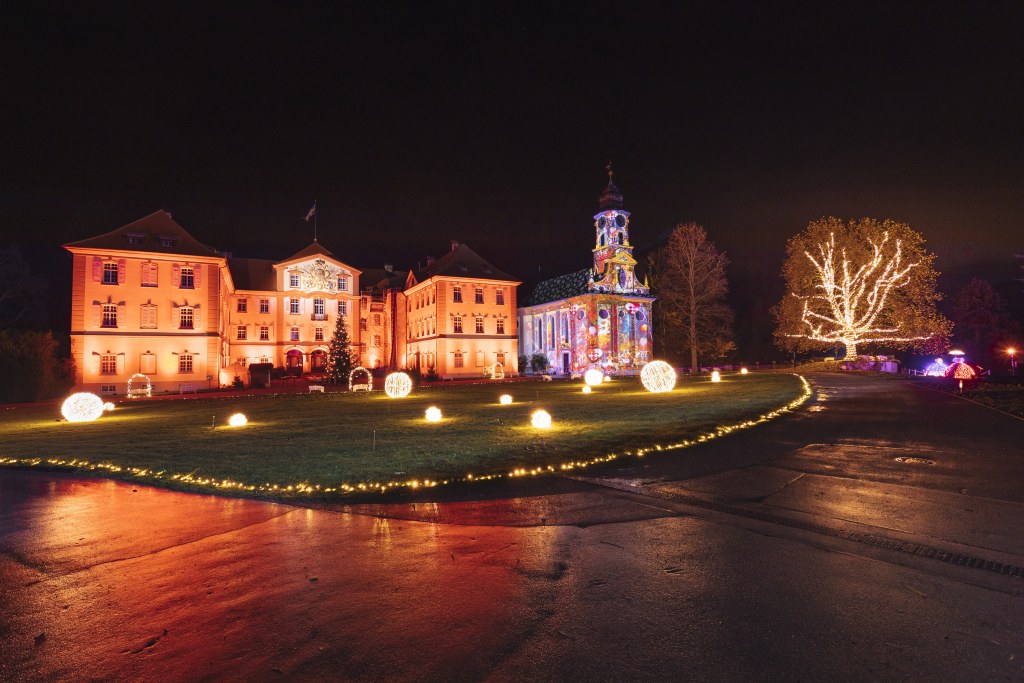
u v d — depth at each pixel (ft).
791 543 18.75
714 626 13.16
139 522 23.40
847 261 140.77
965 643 12.09
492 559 18.07
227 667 11.84
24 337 118.83
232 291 191.01
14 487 30.83
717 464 31.48
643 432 42.91
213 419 63.00
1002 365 204.74
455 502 25.27
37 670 11.85
